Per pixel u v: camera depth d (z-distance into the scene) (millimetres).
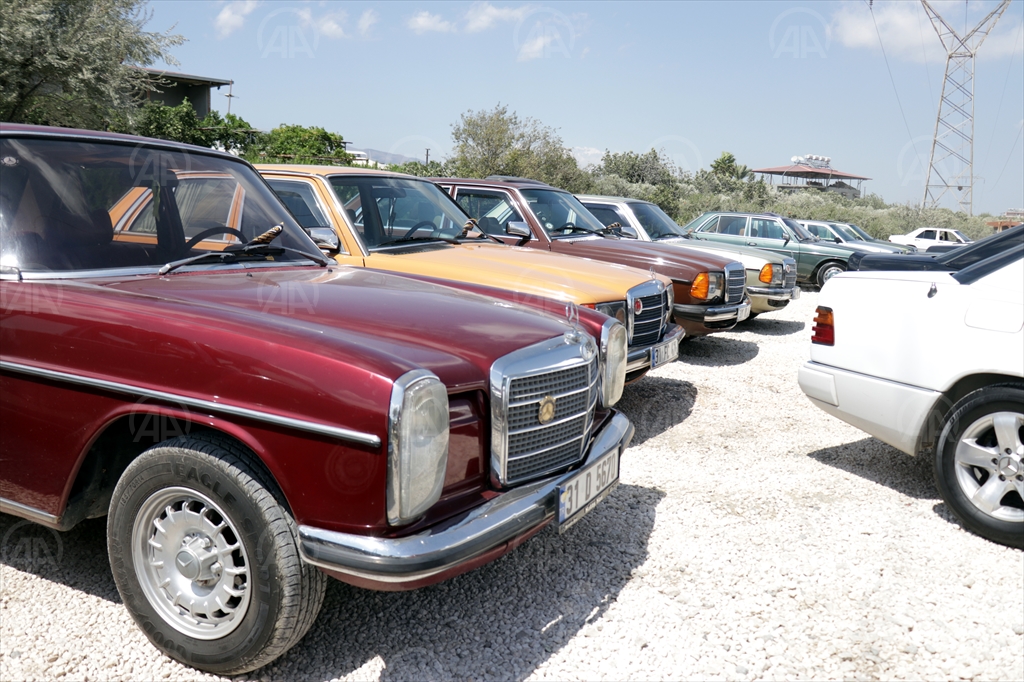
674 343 5449
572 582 3002
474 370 2355
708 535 3463
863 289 3992
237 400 2111
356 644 2521
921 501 3975
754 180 35969
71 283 2537
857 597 2959
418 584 2078
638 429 5160
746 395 6211
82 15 15523
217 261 3025
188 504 2289
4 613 2602
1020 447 3379
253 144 28766
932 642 2672
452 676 2373
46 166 2738
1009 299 3490
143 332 2246
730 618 2783
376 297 2820
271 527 2109
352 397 2006
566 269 5125
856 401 3990
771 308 9625
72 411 2336
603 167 31703
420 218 5445
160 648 2381
